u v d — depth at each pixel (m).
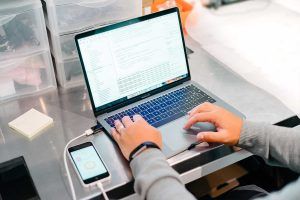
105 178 1.00
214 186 1.39
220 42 1.60
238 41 1.61
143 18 1.20
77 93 1.33
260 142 1.07
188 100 1.23
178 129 1.12
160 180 0.89
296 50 1.56
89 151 1.07
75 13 1.26
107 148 1.10
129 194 1.00
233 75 1.40
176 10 1.25
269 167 1.46
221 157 1.10
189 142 1.08
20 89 1.30
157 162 0.93
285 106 1.25
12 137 1.15
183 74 1.30
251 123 1.09
